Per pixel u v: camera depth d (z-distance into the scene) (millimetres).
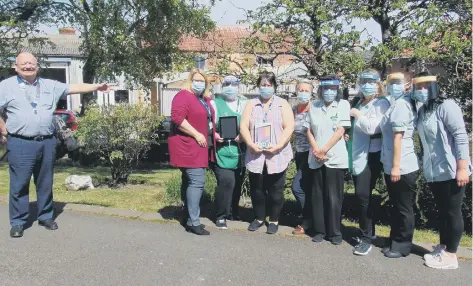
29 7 13172
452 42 6891
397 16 8109
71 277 3820
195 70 4941
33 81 4867
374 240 4820
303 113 5066
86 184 8109
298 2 7902
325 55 7551
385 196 5305
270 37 8070
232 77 5137
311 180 4840
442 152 3986
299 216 5918
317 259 4277
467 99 7105
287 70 8055
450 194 4023
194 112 4812
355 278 3875
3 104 4727
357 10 7855
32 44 14461
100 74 12898
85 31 12836
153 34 13211
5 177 9039
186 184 5160
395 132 4133
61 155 5559
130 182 9266
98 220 5371
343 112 4555
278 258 4289
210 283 3750
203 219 5488
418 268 4094
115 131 8383
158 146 13133
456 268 4086
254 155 4887
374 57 7406
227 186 5070
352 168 4535
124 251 4395
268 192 4992
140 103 9148
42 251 4367
